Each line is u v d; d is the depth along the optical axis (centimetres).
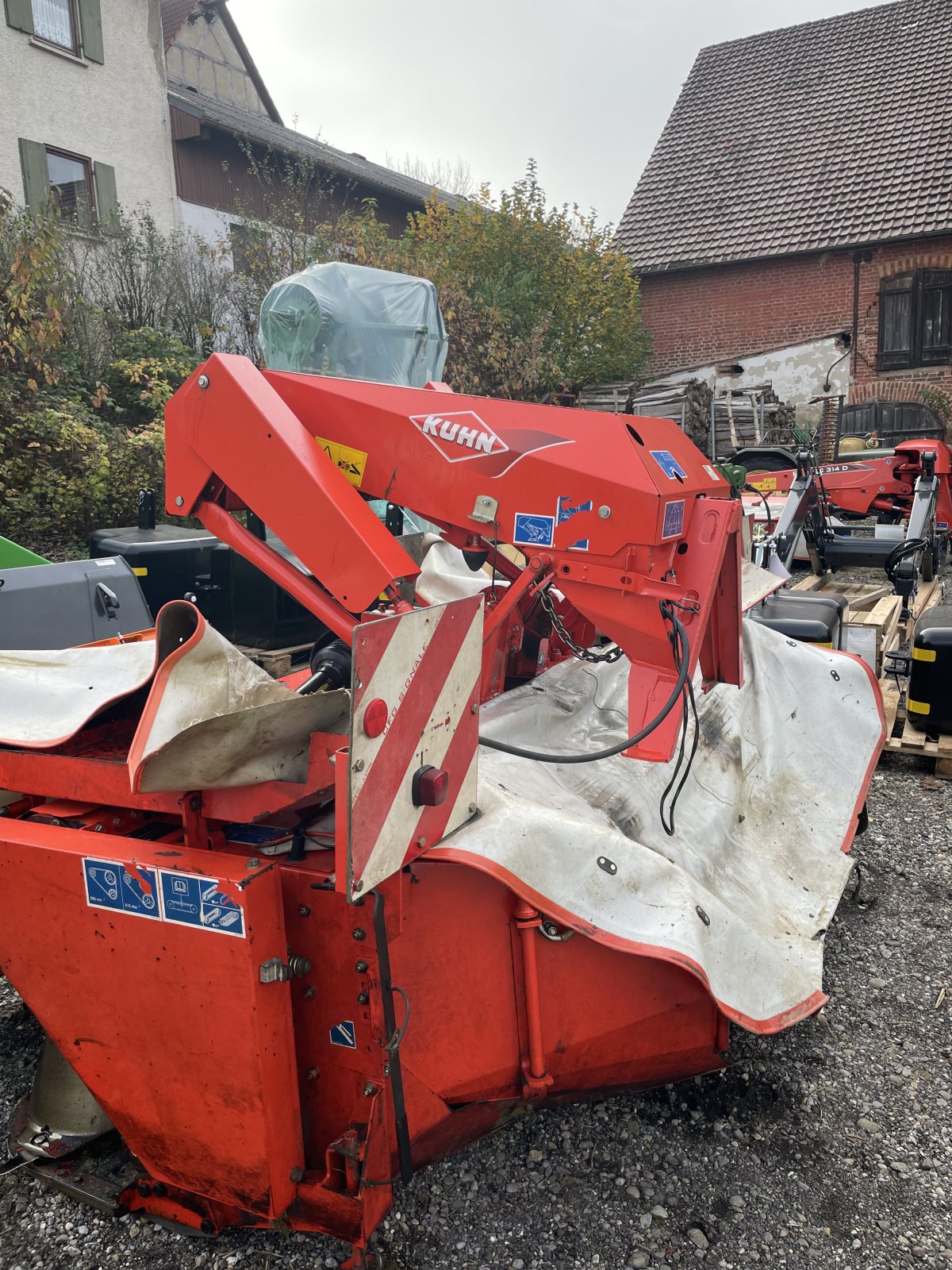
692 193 1944
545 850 201
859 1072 267
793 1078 264
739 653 286
